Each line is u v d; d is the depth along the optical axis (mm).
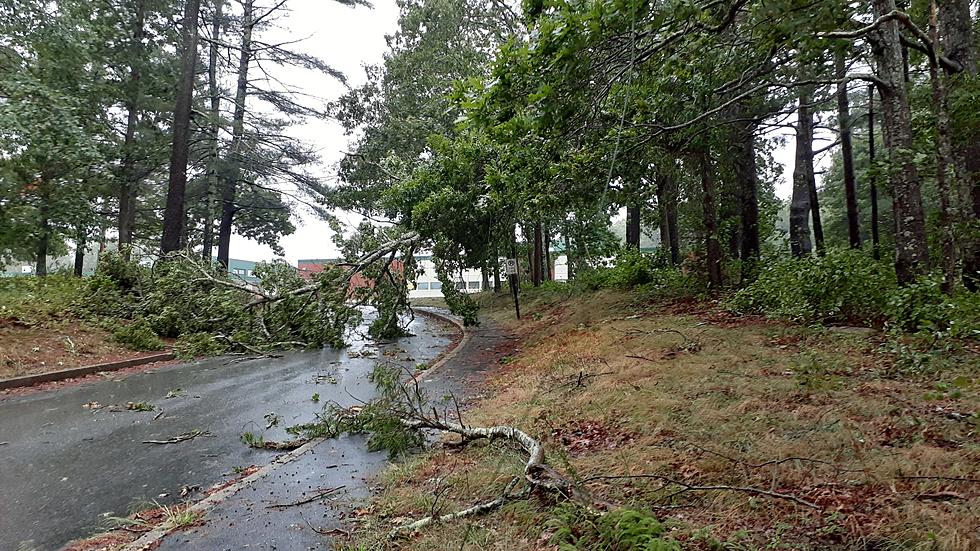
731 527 2898
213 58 26078
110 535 3781
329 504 4023
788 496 3027
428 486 4145
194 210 31953
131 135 21203
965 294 6457
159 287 13672
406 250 15570
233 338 12227
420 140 25297
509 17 21188
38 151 12789
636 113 9555
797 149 16250
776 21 5020
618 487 3557
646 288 15258
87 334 12547
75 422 6922
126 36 19172
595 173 11266
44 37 13352
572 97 6039
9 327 11633
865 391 4941
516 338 13969
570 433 4953
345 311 13539
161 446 5902
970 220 7277
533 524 3184
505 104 5988
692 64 8555
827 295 8250
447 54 23422
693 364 6590
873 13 7918
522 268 35594
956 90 7363
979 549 2424
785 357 6566
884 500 2990
